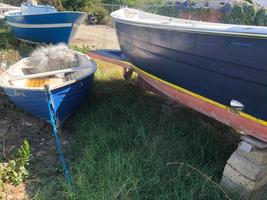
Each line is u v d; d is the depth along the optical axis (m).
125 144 4.64
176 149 4.40
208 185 3.67
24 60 6.64
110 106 5.68
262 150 3.65
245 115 3.60
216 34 3.55
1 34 11.04
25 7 10.95
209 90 3.98
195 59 3.99
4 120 5.55
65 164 4.34
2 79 5.56
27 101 5.08
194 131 4.76
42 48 6.93
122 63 6.14
